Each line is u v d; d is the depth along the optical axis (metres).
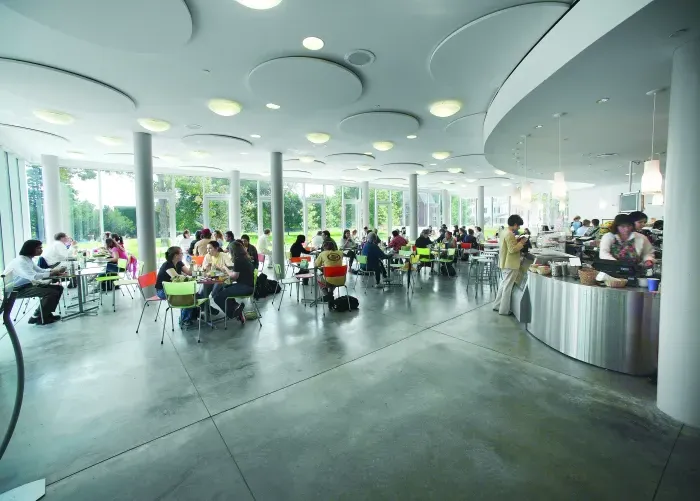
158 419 2.76
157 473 2.17
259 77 4.21
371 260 8.01
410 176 13.76
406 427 2.63
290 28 3.30
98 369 3.70
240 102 5.36
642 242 4.05
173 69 4.18
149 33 3.11
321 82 4.37
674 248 2.66
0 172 7.91
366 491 2.01
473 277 9.29
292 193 15.23
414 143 8.34
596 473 2.13
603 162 8.61
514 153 7.40
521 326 5.06
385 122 6.33
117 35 3.13
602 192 16.12
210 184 13.02
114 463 2.26
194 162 10.72
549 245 7.58
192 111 5.78
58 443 2.46
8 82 4.39
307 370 3.64
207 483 2.09
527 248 6.34
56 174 9.38
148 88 4.77
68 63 4.00
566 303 3.97
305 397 3.09
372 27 3.30
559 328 4.08
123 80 4.49
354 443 2.45
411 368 3.66
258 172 13.16
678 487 2.01
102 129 6.85
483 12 3.06
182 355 4.08
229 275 5.23
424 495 1.98
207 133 7.21
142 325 5.30
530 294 4.70
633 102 4.05
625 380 3.36
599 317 3.63
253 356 4.03
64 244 7.41
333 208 16.61
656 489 2.00
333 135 7.53
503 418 2.74
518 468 2.19
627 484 2.04
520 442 2.44
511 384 3.29
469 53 3.73
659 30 2.44
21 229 9.01
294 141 8.09
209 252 5.89
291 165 11.45
